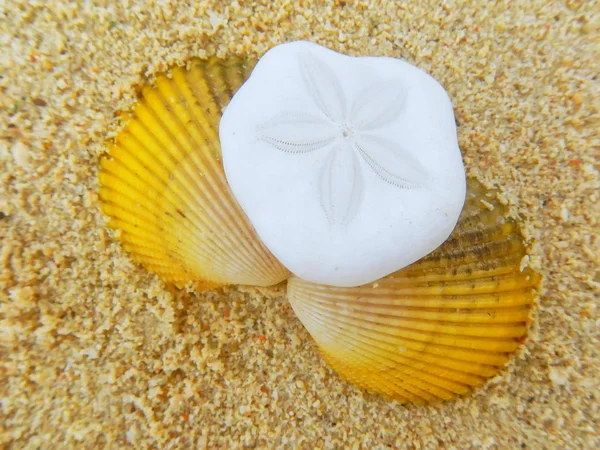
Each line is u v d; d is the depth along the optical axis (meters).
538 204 0.08
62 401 0.07
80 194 0.08
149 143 0.08
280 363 0.08
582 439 0.07
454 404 0.08
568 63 0.08
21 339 0.07
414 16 0.08
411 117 0.06
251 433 0.08
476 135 0.08
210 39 0.08
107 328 0.08
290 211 0.06
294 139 0.06
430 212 0.06
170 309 0.08
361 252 0.06
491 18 0.08
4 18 0.08
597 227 0.08
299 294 0.07
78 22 0.08
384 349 0.07
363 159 0.06
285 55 0.06
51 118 0.08
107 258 0.08
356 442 0.08
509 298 0.07
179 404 0.08
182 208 0.07
